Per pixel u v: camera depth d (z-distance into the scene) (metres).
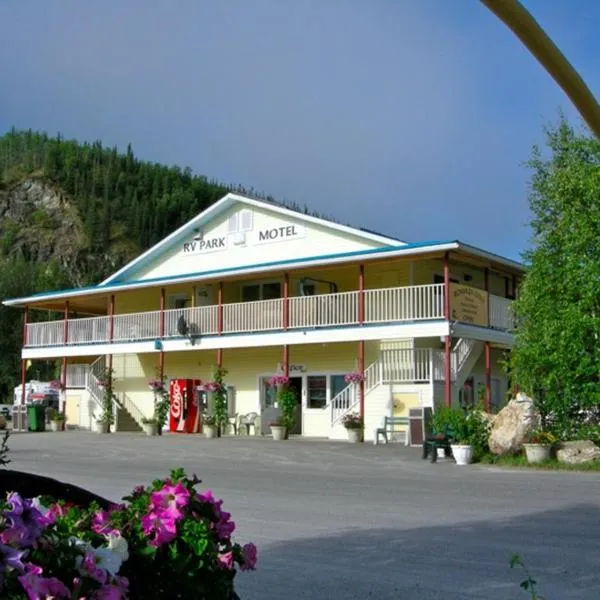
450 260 27.81
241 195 32.72
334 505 12.12
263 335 29.23
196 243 34.62
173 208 138.12
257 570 7.80
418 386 26.25
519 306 20.58
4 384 64.62
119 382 36.53
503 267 29.39
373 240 29.41
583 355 18.92
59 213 131.75
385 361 27.20
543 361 19.23
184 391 32.72
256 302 29.64
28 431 34.41
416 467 18.38
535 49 2.78
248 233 32.97
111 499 12.20
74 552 3.52
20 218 131.25
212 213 33.84
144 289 34.16
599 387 18.58
